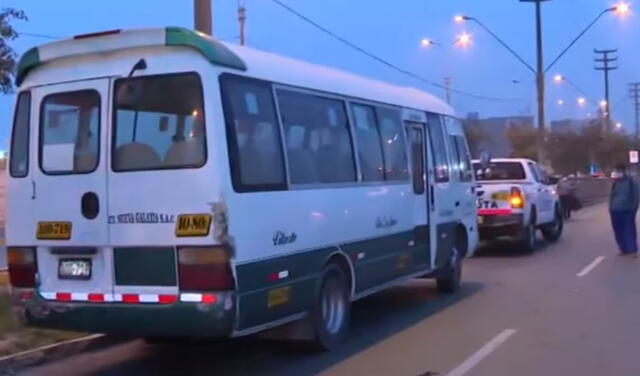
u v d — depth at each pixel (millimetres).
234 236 7316
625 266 16031
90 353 9273
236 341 9711
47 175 7906
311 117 8891
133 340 9711
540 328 10023
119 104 7668
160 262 7398
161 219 7395
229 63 7613
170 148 7426
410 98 11797
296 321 8727
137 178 7496
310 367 8398
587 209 39094
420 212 11680
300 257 8391
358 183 9773
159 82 7527
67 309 7758
